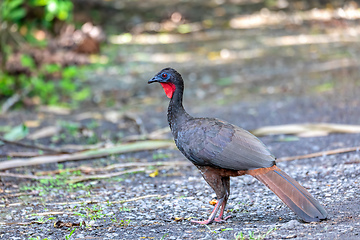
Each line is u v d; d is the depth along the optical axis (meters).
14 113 15.27
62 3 20.17
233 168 6.66
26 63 17.66
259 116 13.81
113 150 10.71
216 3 31.67
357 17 26.91
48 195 8.55
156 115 14.82
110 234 6.65
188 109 15.19
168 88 7.38
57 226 6.99
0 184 9.18
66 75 18.78
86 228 6.93
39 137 12.62
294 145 11.05
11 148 11.65
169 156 10.88
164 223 7.05
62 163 10.53
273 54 21.12
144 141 11.18
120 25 27.30
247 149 6.66
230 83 17.78
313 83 16.78
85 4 28.59
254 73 18.73
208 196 8.22
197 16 29.03
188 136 7.00
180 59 21.36
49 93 17.06
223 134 6.80
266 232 6.33
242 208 7.56
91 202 8.06
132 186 8.99
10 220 7.34
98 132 13.10
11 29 19.12
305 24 26.20
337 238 5.88
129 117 13.62
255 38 24.16
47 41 21.09
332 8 28.69
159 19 28.47
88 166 10.29
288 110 14.09
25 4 21.52
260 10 29.53
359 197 7.44
